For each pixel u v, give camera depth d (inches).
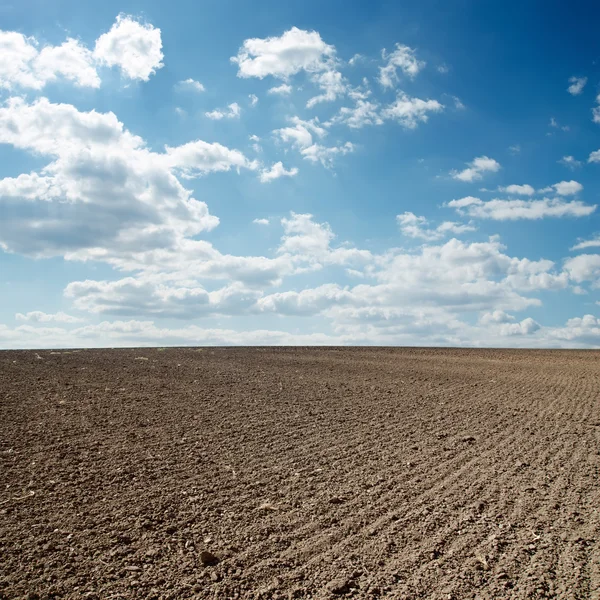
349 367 711.1
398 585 177.6
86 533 204.7
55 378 497.0
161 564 186.2
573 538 211.5
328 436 354.3
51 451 292.5
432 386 569.9
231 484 261.4
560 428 390.9
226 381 537.0
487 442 351.3
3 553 188.1
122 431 336.5
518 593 172.4
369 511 235.9
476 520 228.4
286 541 206.4
